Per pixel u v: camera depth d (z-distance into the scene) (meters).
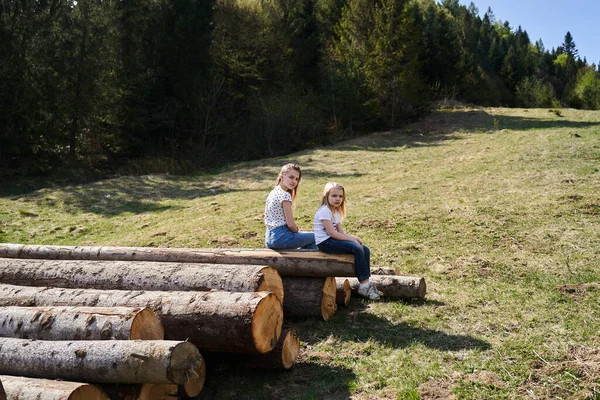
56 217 14.12
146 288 4.91
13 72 21.61
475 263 7.48
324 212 5.59
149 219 13.24
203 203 14.79
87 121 24.44
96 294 4.46
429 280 6.96
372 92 31.14
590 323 4.98
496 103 55.78
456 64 45.44
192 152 27.34
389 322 5.42
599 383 3.79
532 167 14.47
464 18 77.69
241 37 32.38
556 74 95.25
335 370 4.36
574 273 6.70
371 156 22.00
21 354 3.49
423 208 11.06
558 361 4.20
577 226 8.86
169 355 3.19
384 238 9.23
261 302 4.00
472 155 18.66
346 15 33.38
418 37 31.92
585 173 12.89
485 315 5.44
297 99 29.89
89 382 3.36
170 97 27.22
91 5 23.97
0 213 14.49
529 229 8.95
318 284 5.51
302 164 21.31
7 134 21.53
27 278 5.30
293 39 35.12
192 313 4.04
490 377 4.01
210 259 5.66
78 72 23.11
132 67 26.00
